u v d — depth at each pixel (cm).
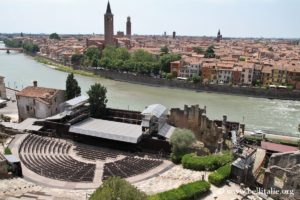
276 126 11838
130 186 4209
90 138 8450
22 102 9775
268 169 5166
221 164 6312
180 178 5966
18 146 7125
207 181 5350
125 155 7688
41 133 8538
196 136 9031
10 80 18650
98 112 9856
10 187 5200
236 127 8950
